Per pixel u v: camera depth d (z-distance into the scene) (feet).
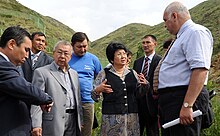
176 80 14.16
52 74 16.52
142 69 21.43
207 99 14.20
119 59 17.17
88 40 20.62
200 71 13.26
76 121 16.94
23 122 12.41
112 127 16.85
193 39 13.55
